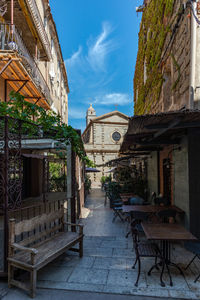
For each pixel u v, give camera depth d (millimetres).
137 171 13781
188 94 5770
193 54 5352
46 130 5551
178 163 6152
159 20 9078
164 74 8461
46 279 3977
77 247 5535
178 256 4973
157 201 7500
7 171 4078
